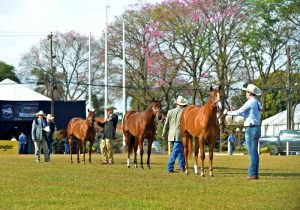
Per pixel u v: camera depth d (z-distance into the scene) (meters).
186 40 58.94
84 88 87.88
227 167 24.22
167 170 21.06
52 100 55.97
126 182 16.56
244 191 14.44
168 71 61.56
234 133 61.41
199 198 13.23
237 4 56.59
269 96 75.62
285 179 17.55
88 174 19.38
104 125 27.48
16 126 55.78
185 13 57.81
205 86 60.19
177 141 21.08
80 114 57.19
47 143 29.11
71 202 12.56
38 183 16.25
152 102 23.27
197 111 19.45
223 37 57.41
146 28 62.09
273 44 58.44
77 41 87.44
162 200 12.91
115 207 11.87
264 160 31.00
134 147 24.09
